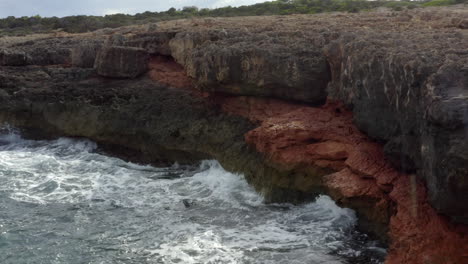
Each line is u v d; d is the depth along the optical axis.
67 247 12.76
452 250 9.57
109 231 13.59
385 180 11.77
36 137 22.62
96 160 19.86
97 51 23.86
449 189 8.91
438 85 9.41
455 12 24.22
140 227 13.77
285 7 45.97
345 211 13.42
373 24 20.45
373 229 12.30
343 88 14.47
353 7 40.56
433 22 19.66
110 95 21.38
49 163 19.48
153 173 18.36
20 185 17.17
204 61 17.88
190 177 17.55
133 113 20.28
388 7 38.47
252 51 16.55
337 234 12.82
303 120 14.90
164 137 19.09
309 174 14.13
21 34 41.84
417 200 10.62
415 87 10.40
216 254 12.02
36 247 12.79
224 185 16.47
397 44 13.06
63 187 16.97
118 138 20.34
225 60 17.05
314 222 13.56
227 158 17.02
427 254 9.86
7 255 12.40
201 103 19.23
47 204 15.55
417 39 13.41
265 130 14.91
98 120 20.92
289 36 18.66
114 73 21.97
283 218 13.92
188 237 12.98
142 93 20.91
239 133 17.22
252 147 16.08
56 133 22.05
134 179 17.70
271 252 12.03
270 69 16.28
